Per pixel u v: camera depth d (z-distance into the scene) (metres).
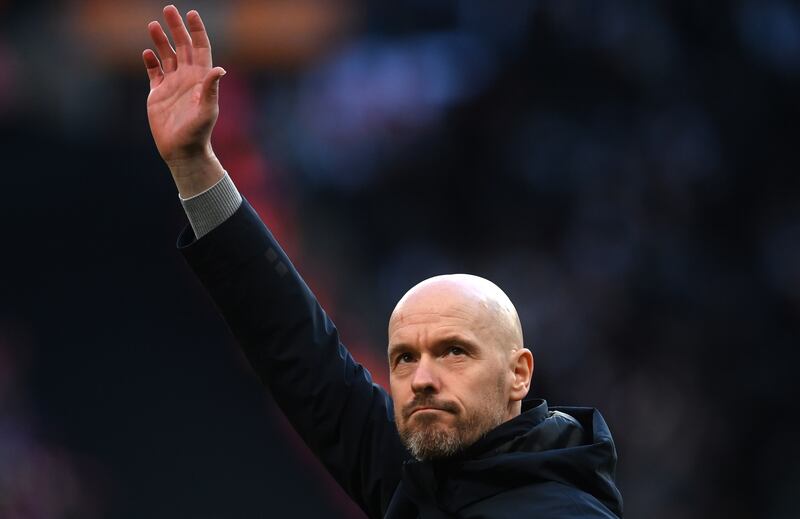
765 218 46.81
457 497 10.45
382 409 12.26
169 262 45.06
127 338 43.38
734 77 48.81
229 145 47.44
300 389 12.07
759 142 48.19
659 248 43.94
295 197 47.12
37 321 43.41
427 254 45.88
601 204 45.00
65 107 48.47
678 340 41.53
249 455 41.47
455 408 10.38
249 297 11.98
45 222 45.25
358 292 45.00
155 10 50.00
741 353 42.47
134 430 41.84
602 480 10.48
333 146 48.12
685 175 46.09
